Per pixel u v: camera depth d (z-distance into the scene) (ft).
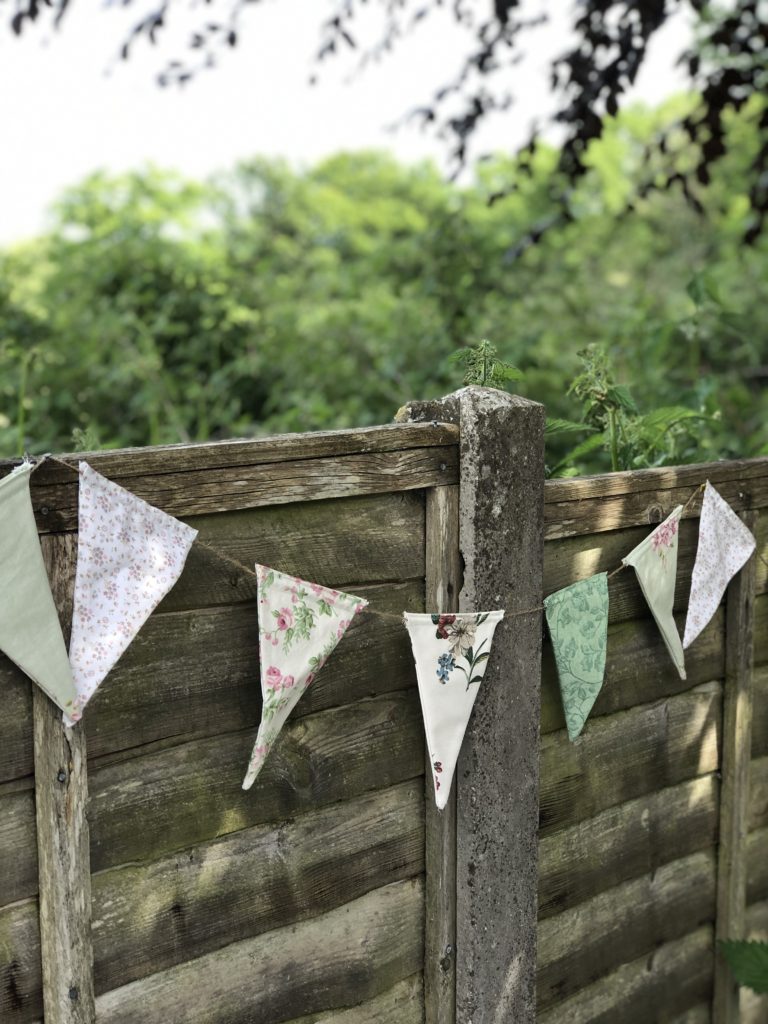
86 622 4.70
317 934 5.99
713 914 8.43
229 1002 5.64
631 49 16.16
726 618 8.07
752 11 17.16
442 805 5.96
